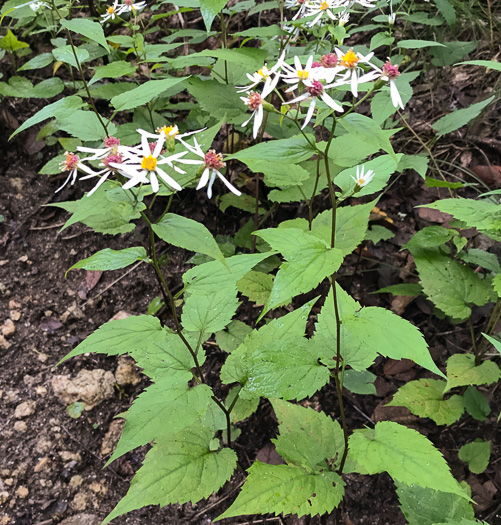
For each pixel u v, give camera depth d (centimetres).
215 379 37
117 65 30
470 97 49
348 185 24
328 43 38
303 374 24
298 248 19
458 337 39
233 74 43
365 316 22
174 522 31
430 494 27
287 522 31
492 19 48
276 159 20
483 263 35
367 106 49
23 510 32
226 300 27
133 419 23
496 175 44
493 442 34
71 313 41
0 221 44
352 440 23
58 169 41
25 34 50
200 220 45
